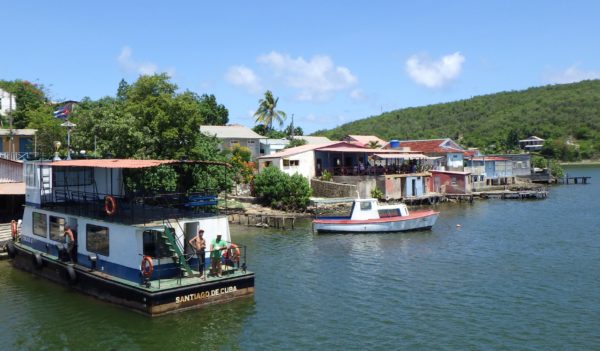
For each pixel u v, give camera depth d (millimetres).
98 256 22359
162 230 20469
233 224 45156
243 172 58188
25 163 28188
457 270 28234
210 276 21141
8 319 20094
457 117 184375
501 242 36500
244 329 19047
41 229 26562
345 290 24328
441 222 46938
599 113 161500
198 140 43688
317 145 65188
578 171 123625
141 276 19828
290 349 17438
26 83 76625
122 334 18406
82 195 26016
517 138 145750
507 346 17734
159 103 41281
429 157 73000
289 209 50812
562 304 22141
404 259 31109
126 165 21203
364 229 40562
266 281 25875
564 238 37750
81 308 21047
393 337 18500
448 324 19797
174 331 18625
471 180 74250
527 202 63125
